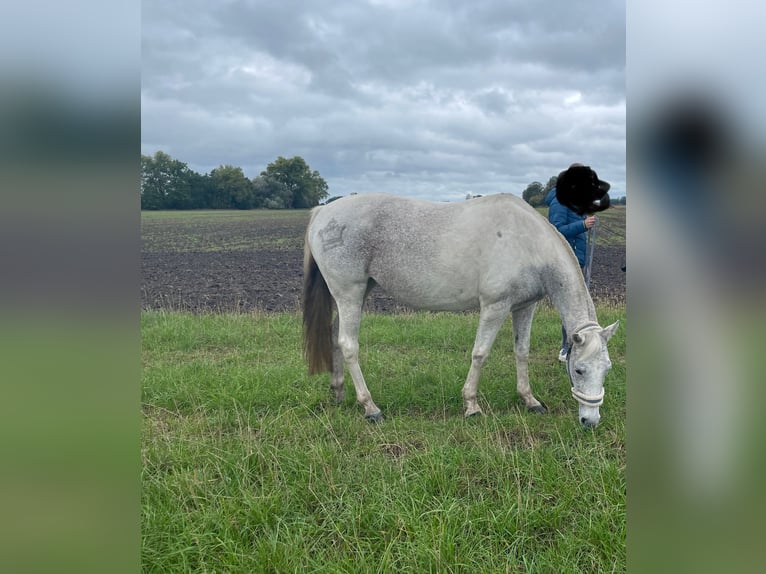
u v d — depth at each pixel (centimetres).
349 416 405
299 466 312
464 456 325
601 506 265
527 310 419
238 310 844
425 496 277
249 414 402
